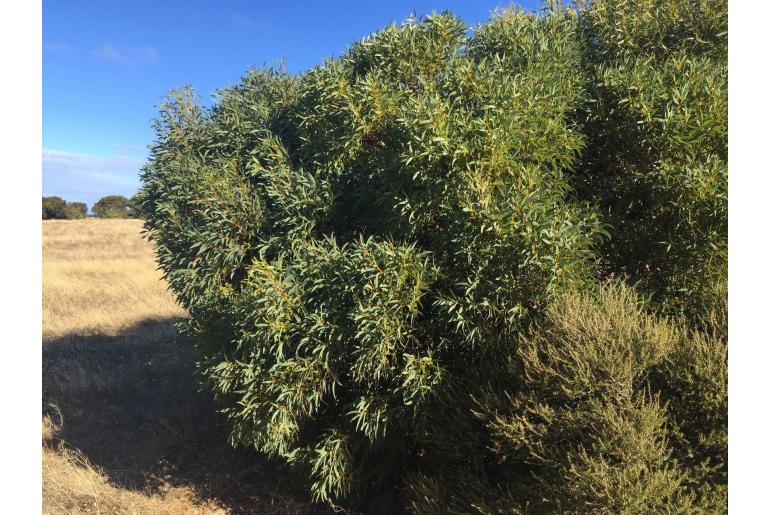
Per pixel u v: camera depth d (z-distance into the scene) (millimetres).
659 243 3049
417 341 3059
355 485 3492
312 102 3744
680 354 2221
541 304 2734
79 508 3781
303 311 3246
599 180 3475
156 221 4391
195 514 3750
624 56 3609
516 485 2426
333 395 3383
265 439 3592
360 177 3637
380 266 2961
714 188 2740
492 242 2762
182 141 4508
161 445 4887
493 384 2727
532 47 3420
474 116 3037
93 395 6176
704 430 2129
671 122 2832
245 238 3934
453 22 3723
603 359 2158
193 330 4230
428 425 2998
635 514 1922
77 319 9227
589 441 2141
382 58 3711
